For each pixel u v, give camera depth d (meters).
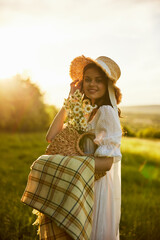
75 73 2.71
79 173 2.08
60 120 2.54
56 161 2.14
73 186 2.05
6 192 5.27
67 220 2.00
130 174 10.41
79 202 2.03
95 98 2.49
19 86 33.34
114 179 2.45
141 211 4.75
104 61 2.50
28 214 3.88
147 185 9.23
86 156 2.19
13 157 12.95
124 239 3.77
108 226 2.30
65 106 2.40
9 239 3.50
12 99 32.94
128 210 4.80
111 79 2.31
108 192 2.34
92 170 2.14
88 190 2.12
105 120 2.24
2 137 22.02
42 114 33.78
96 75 2.45
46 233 2.13
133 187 8.26
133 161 13.79
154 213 4.63
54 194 2.08
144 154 16.36
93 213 2.29
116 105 2.40
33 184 2.17
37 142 18.92
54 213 2.04
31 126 32.75
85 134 2.29
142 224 4.11
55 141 2.33
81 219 2.02
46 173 2.14
